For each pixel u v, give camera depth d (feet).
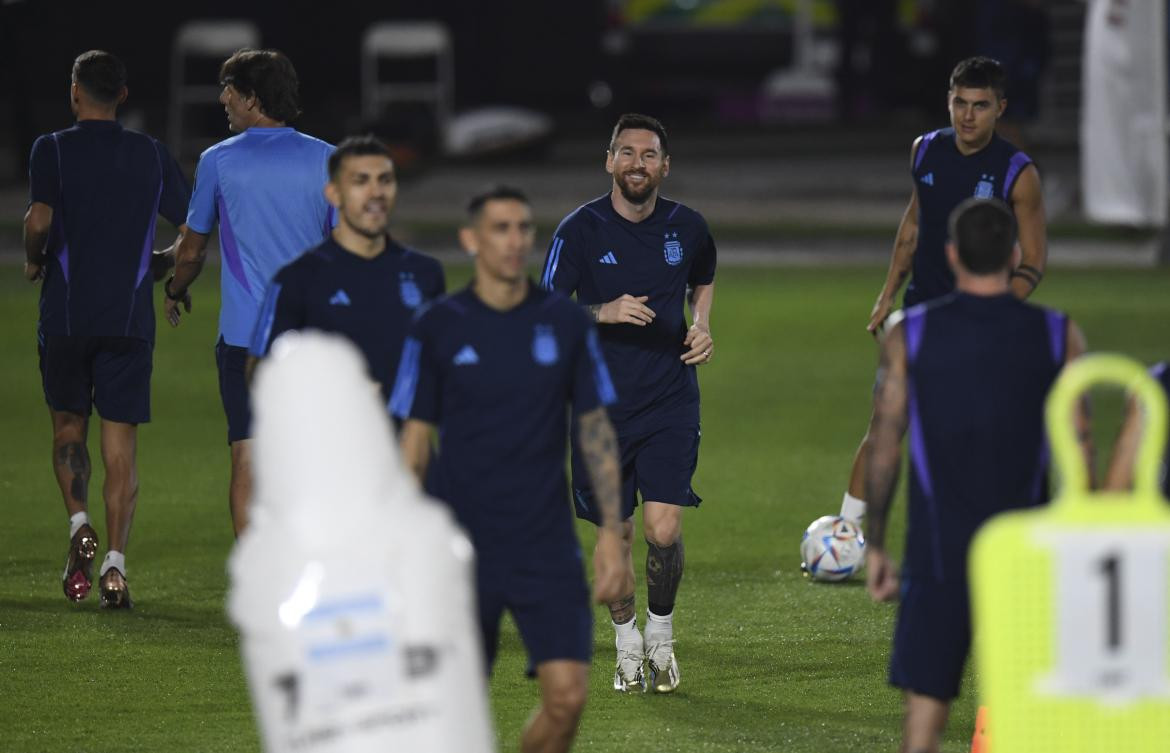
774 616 95.30
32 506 123.24
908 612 59.11
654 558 81.15
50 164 93.71
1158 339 191.52
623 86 423.23
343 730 49.19
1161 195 254.06
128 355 96.07
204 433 151.23
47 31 406.82
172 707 77.41
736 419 158.20
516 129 345.72
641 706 78.64
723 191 322.96
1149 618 46.80
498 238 59.52
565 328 60.95
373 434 51.24
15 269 244.42
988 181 91.81
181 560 108.06
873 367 183.62
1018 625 47.14
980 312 58.23
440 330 60.54
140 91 409.49
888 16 421.59
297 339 52.19
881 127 415.44
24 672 82.94
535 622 60.95
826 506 125.18
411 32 355.97
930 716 58.85
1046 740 47.29
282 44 411.54
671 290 83.35
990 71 90.33
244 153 87.71
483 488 60.70
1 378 175.11
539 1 423.23
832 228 284.00
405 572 50.06
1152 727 47.01
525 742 62.13
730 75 436.76
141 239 95.71
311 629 49.26
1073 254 261.65
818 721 75.97
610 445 61.72
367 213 66.69
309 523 50.01
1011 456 57.93
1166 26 255.91
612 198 84.02
